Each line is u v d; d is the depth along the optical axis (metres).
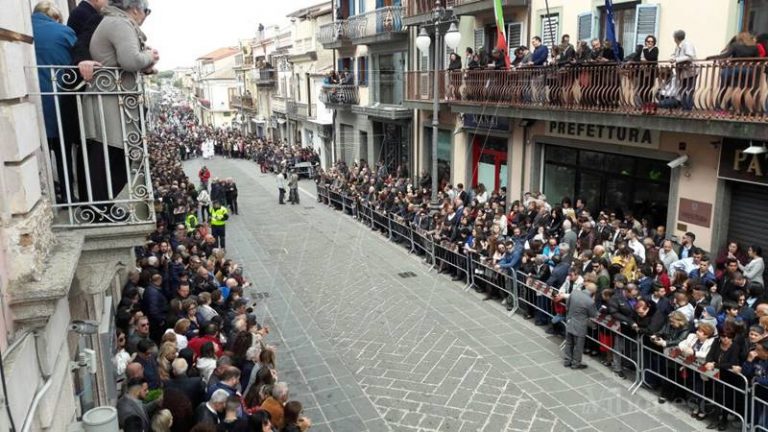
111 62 4.70
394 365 9.83
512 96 15.09
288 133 45.50
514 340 10.63
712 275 9.64
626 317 8.91
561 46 13.59
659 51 12.40
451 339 10.74
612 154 13.99
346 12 30.44
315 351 10.50
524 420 8.01
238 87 67.62
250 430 5.83
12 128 3.32
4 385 2.69
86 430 3.85
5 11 3.38
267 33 52.34
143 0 4.98
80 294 5.67
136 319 7.80
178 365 6.59
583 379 9.09
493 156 18.62
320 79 34.91
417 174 23.08
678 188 12.02
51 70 4.29
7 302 3.13
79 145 5.02
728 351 7.32
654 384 8.58
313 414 8.41
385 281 14.16
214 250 12.03
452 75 17.86
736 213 11.05
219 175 37.16
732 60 9.62
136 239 4.82
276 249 17.22
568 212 12.88
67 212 4.89
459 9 17.89
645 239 10.98
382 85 26.31
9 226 3.29
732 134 9.77
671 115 10.77
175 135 62.16
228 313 9.18
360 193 21.44
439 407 8.45
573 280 10.11
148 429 5.80
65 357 4.23
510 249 12.23
